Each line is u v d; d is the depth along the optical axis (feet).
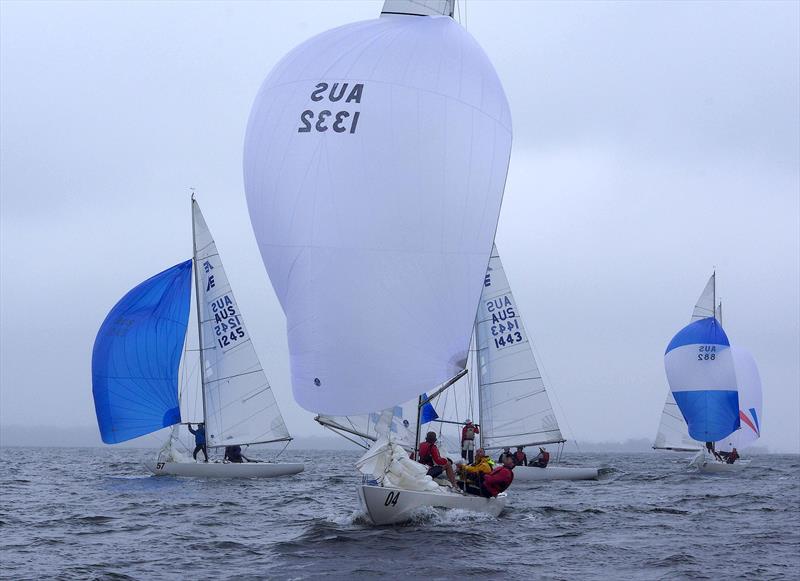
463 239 139.74
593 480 284.61
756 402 416.26
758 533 149.48
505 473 150.30
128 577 106.42
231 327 268.21
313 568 109.91
